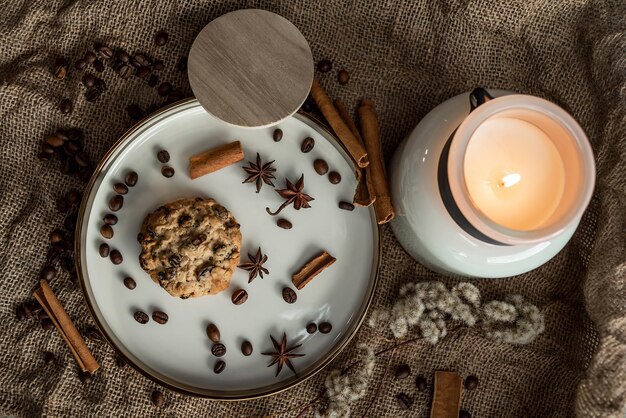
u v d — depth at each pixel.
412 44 0.64
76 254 0.59
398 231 0.62
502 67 0.64
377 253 0.60
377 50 0.65
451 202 0.52
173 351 0.61
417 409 0.64
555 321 0.64
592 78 0.63
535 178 0.54
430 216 0.56
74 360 0.63
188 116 0.61
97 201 0.60
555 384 0.64
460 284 0.61
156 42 0.63
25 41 0.63
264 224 0.62
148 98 0.63
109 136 0.63
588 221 0.64
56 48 0.63
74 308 0.63
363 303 0.61
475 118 0.51
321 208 0.62
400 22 0.64
